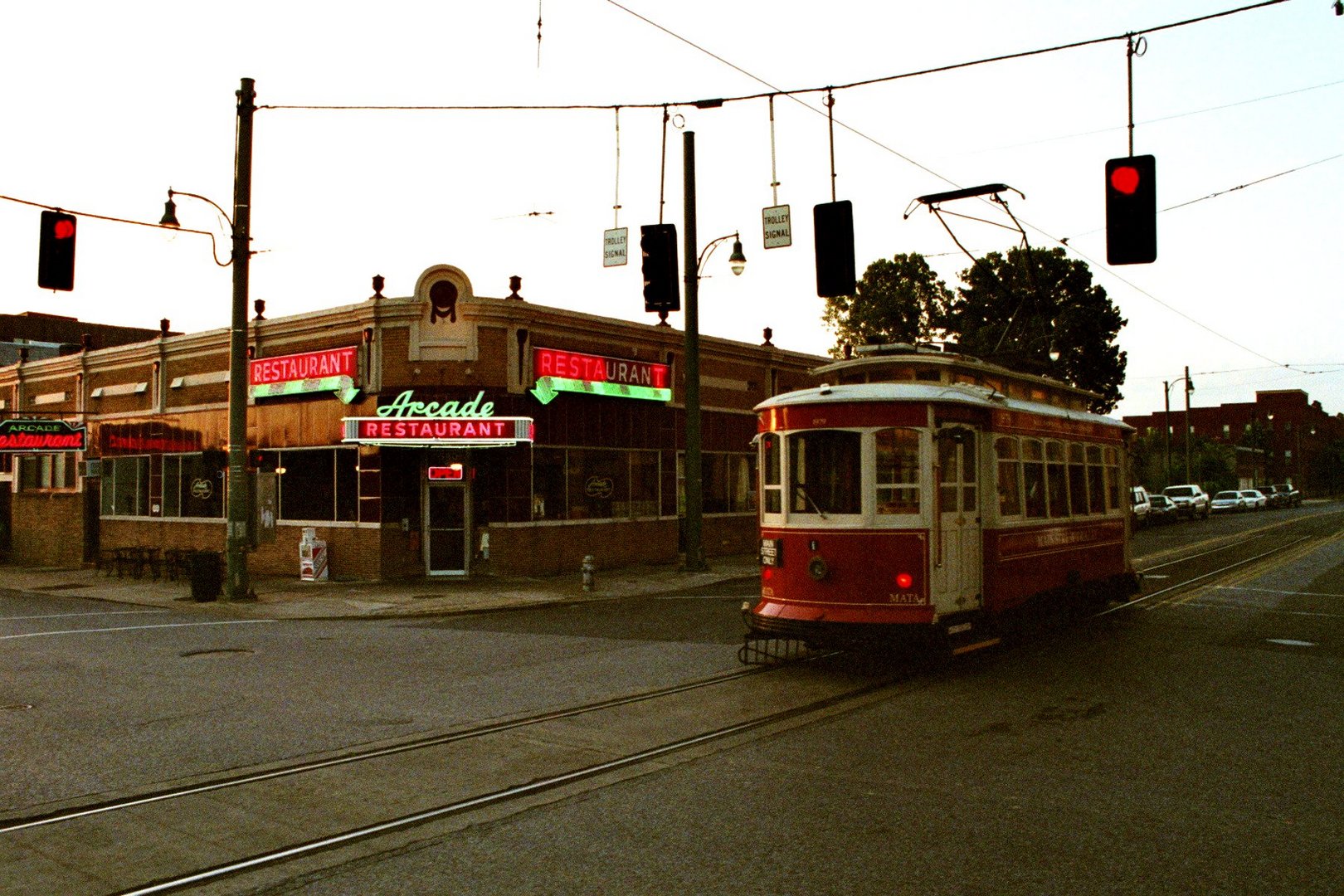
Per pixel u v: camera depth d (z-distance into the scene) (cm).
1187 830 603
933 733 850
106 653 1336
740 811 643
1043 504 1344
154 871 551
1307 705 944
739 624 1556
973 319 4522
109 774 747
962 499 1144
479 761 776
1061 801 661
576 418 2392
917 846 576
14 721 924
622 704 979
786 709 945
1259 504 6806
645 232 1464
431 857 568
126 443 2964
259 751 812
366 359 2234
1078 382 4541
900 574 1075
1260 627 1436
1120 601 1656
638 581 2245
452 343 2209
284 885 529
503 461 2272
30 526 3406
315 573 2264
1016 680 1078
